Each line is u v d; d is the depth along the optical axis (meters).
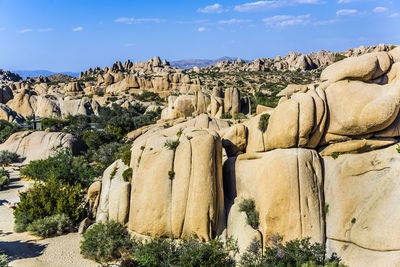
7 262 25.33
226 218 28.64
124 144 53.88
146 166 29.80
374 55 26.47
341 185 26.09
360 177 25.53
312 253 23.55
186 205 27.75
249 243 25.67
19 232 32.09
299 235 25.31
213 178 27.92
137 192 29.53
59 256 27.50
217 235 27.80
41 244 29.61
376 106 24.78
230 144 31.91
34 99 110.50
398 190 23.19
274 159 27.28
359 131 25.78
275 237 25.58
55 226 31.64
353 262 23.16
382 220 22.89
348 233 24.58
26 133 63.59
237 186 30.09
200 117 48.69
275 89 131.75
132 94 140.75
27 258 26.66
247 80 166.50
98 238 28.00
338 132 26.69
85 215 34.94
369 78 26.53
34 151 59.62
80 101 110.06
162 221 28.06
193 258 23.89
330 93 27.45
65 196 34.41
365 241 23.22
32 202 33.72
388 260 21.39
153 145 31.38
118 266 25.47
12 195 43.59
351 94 26.38
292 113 26.83
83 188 42.62
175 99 78.00
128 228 29.86
